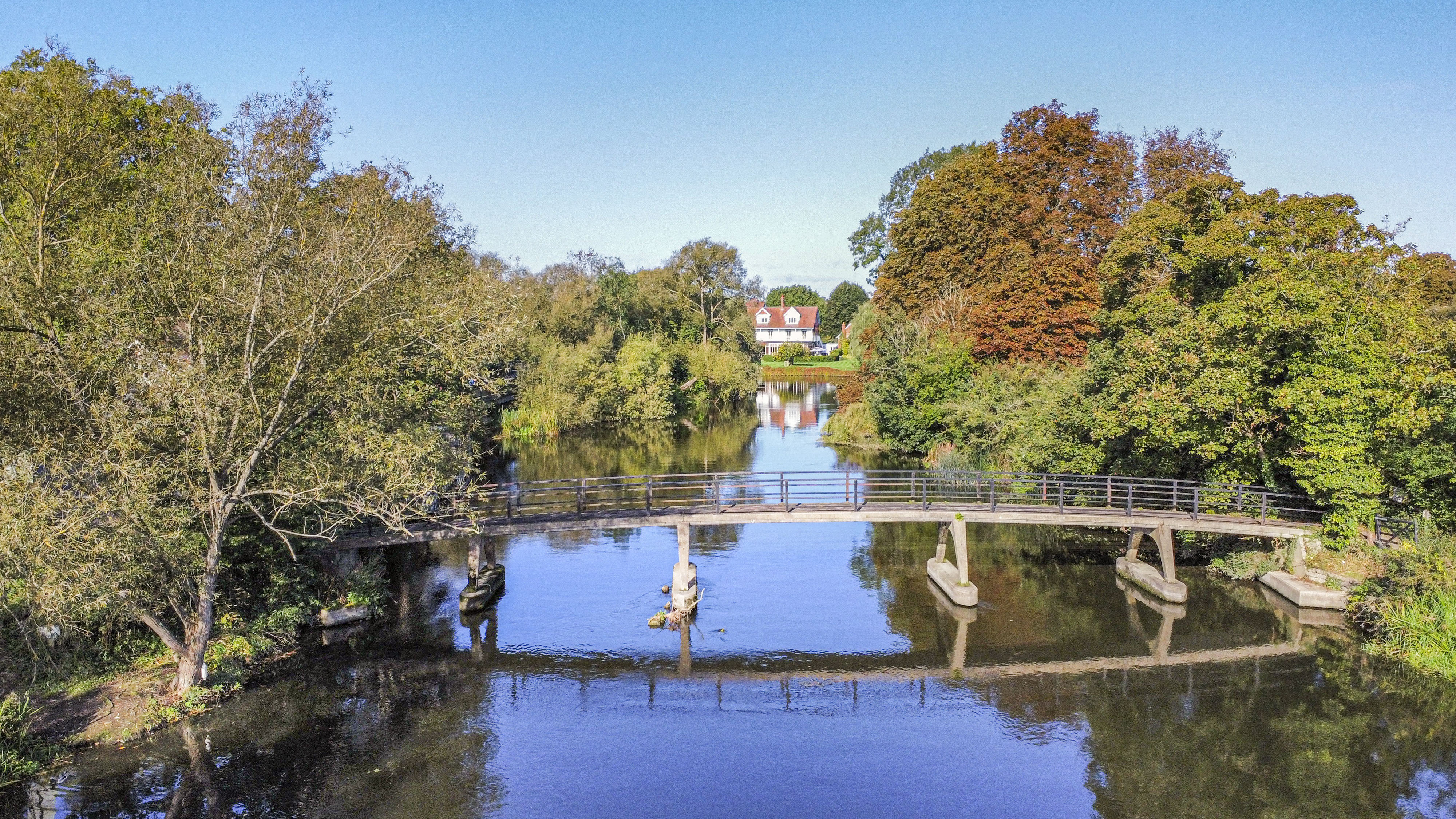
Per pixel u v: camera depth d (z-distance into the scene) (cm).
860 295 14000
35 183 1487
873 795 1166
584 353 5506
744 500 2155
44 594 1095
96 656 1462
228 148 1385
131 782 1162
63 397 1270
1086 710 1422
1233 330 1977
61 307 1358
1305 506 2114
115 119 1878
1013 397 3328
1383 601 1738
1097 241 3806
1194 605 1962
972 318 3769
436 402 1953
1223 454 2177
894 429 4222
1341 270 2033
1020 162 3969
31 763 1178
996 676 1575
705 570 2309
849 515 1997
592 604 2011
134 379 1274
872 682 1551
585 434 5200
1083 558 2403
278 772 1202
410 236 1625
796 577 2236
